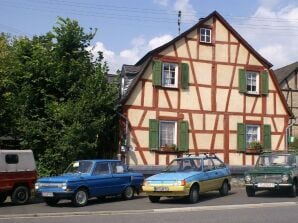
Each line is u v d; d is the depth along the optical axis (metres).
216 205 17.34
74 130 23.36
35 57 25.17
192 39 28.73
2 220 13.67
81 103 23.97
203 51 28.97
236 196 20.84
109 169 19.41
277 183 19.98
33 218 14.16
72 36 25.47
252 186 20.39
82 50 25.94
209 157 20.50
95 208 17.00
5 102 23.61
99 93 24.89
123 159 26.39
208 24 29.20
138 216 14.45
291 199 19.41
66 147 23.33
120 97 28.56
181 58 28.36
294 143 39.62
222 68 29.38
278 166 20.86
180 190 17.69
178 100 28.05
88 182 18.16
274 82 30.83
